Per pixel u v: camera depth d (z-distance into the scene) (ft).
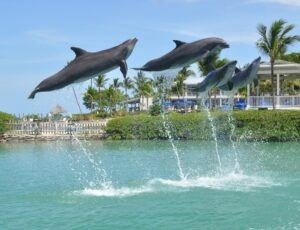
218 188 61.21
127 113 253.65
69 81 41.55
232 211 48.11
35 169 89.20
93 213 48.32
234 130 143.84
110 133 162.61
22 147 145.59
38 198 57.41
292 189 60.08
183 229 41.65
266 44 155.84
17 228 43.37
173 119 152.15
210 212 47.75
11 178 76.79
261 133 141.59
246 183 65.16
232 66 48.16
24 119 186.29
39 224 44.60
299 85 263.08
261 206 50.19
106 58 41.11
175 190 60.23
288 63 170.30
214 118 146.51
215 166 86.74
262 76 178.70
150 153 113.80
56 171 85.35
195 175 74.54
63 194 59.77
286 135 139.33
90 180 72.02
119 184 66.49
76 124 168.45
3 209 51.44
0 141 170.60
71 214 48.24
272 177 70.90
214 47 43.55
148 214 47.29
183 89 235.61
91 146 139.13
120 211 48.85
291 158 98.17
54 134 170.71
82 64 41.39
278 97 162.71
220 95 210.79
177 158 98.73
